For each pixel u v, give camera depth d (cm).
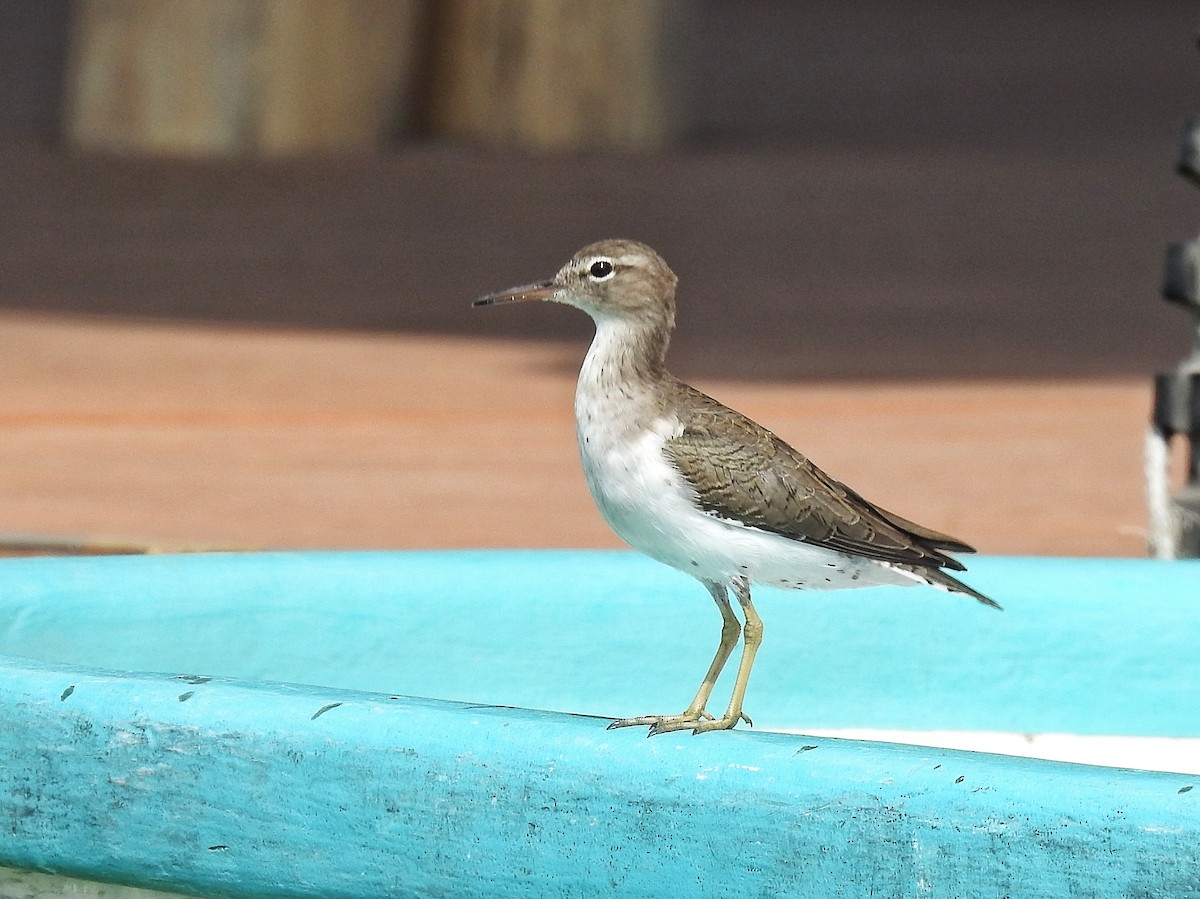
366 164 3066
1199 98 4081
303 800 592
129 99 3103
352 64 3130
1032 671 821
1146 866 519
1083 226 2858
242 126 3102
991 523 1359
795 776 555
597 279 682
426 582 817
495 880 580
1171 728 817
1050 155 3422
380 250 2598
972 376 1959
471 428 1708
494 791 578
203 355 1997
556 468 1562
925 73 4406
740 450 659
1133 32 5069
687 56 3350
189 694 609
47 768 613
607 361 682
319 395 1831
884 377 1942
